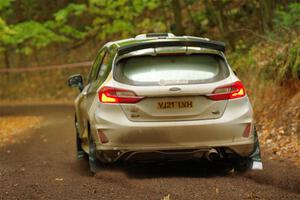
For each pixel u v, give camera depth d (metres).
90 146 8.86
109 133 8.18
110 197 7.04
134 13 25.67
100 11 25.59
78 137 10.82
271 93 13.27
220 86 8.16
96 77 9.36
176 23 21.61
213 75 8.26
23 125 20.64
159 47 8.33
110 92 8.23
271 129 12.12
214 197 6.89
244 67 16.03
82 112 9.80
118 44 8.88
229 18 22.03
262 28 19.00
